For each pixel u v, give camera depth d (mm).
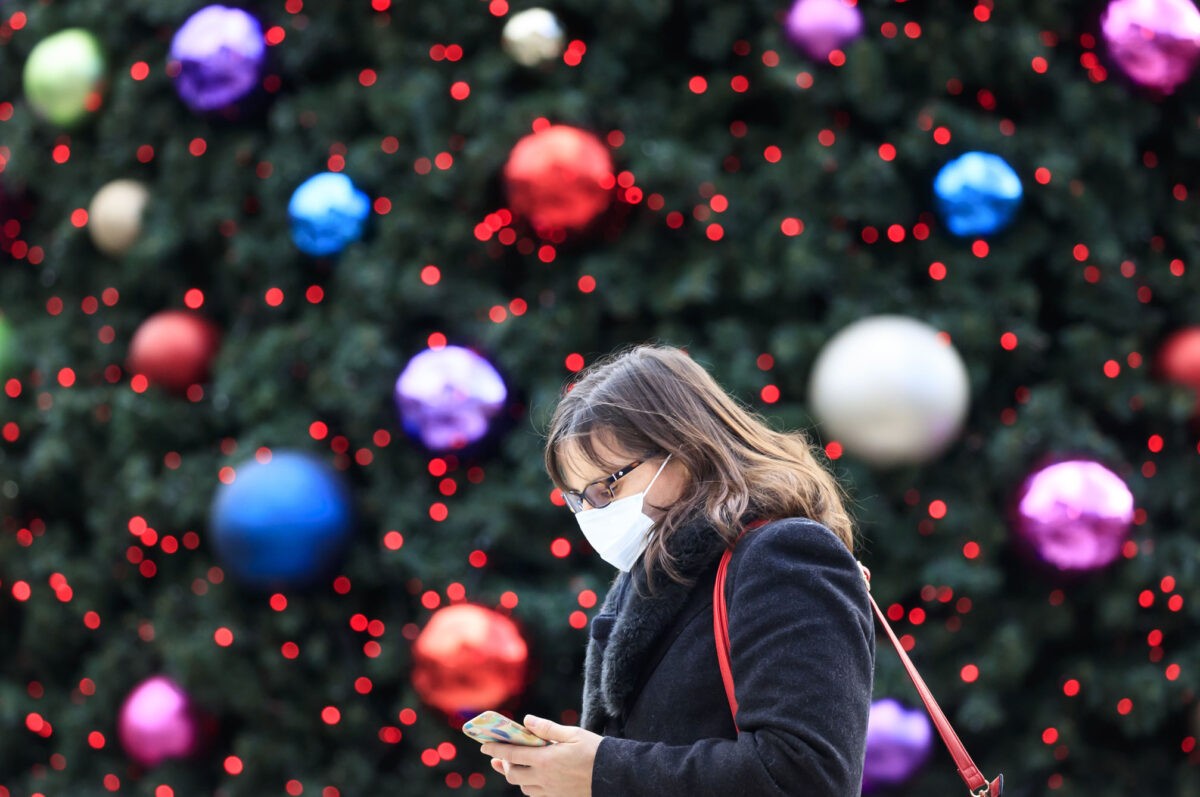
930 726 8305
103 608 9789
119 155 9938
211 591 8922
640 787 3494
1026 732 8617
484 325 8672
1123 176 8805
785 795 3314
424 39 9234
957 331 8289
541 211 7992
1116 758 8648
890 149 8547
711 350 8438
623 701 3848
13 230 10969
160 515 9141
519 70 9000
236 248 9258
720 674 3662
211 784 9273
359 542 8766
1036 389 8547
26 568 9992
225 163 9484
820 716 3367
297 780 8688
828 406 7559
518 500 8352
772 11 8680
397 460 8906
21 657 10414
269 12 9469
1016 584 8750
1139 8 8031
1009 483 8375
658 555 3838
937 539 8375
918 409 7367
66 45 9945
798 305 8703
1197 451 8844
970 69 8664
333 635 8953
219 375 9188
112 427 9516
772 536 3678
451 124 8984
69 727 9594
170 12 9500
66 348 10188
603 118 8734
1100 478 7719
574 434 3963
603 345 8945
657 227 8742
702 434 3924
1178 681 8281
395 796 8703
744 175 8938
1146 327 8789
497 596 8250
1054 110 8844
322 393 8656
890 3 8922
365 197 8875
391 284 8711
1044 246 8688
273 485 8039
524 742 3662
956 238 8750
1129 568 8266
